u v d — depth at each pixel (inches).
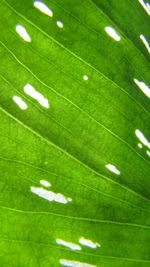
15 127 4.6
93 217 4.8
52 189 4.7
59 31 5.0
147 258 4.9
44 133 4.7
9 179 4.5
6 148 4.6
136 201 5.0
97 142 4.9
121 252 4.8
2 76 4.7
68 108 4.9
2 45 4.7
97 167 4.9
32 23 4.9
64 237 4.6
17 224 4.5
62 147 4.8
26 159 4.6
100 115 5.0
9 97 4.6
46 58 4.9
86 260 4.7
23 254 4.4
